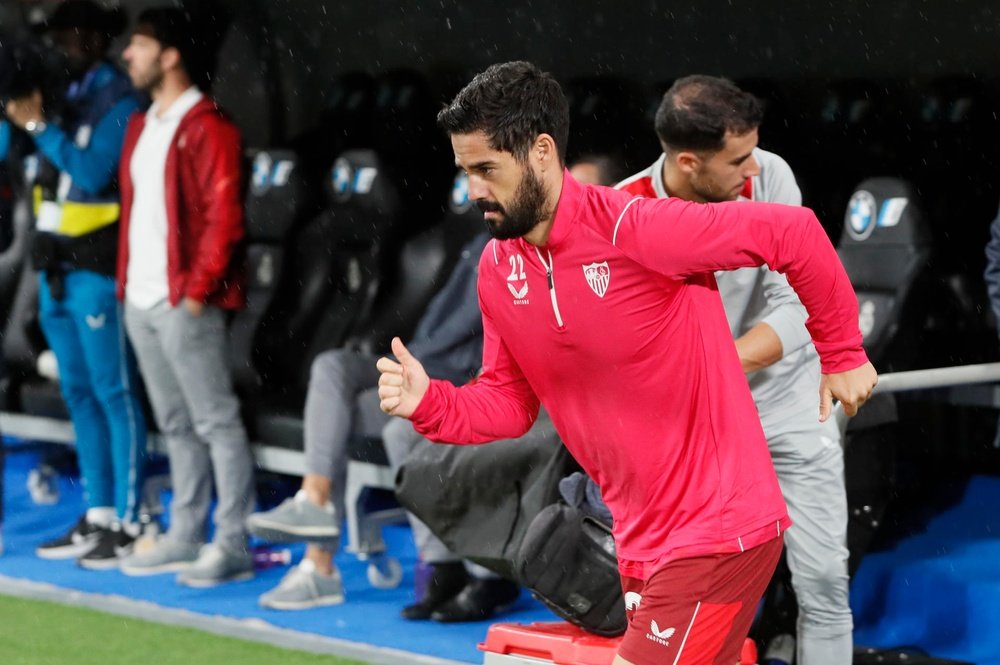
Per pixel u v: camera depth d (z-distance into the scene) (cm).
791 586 1321
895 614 1473
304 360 2102
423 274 1961
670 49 2178
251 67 2511
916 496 1742
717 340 842
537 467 1269
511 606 1622
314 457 1678
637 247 800
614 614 1078
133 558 1881
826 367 832
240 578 1831
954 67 1956
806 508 1161
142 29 1780
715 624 848
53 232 1928
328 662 1464
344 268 2091
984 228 1856
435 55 2372
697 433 838
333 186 2073
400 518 1766
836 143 1995
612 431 851
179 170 1775
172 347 1792
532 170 800
